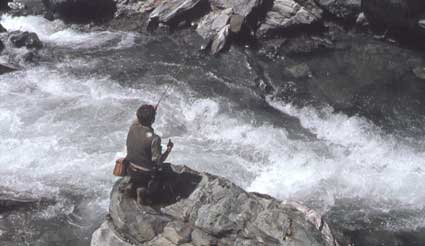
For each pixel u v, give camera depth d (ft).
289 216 34.86
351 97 59.77
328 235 35.24
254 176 49.24
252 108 57.93
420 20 65.05
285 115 57.26
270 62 65.26
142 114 33.73
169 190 36.11
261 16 69.87
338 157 51.75
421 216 45.65
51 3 74.02
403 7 65.26
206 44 66.80
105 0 74.02
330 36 70.03
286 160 51.13
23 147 51.31
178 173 37.45
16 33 67.36
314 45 68.08
